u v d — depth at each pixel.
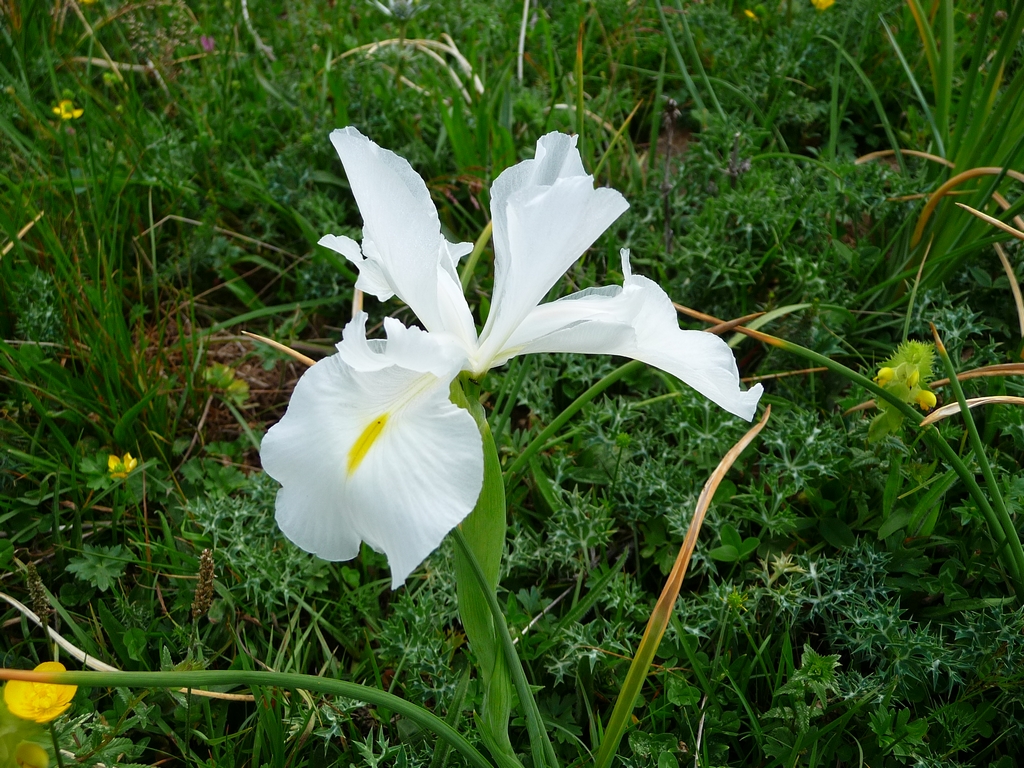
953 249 0.45
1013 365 0.35
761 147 0.62
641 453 0.41
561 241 0.27
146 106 0.68
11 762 0.24
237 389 0.47
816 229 0.49
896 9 0.68
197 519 0.39
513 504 0.40
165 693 0.34
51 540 0.39
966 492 0.38
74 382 0.43
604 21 0.72
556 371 0.45
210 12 0.73
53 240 0.45
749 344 0.47
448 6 0.76
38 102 0.60
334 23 0.73
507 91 0.57
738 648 0.36
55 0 0.68
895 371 0.33
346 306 0.52
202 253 0.53
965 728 0.32
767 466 0.41
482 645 0.27
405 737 0.33
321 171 0.57
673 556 0.38
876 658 0.34
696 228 0.48
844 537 0.37
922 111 0.64
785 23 0.69
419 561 0.22
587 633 0.35
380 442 0.24
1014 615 0.33
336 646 0.37
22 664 0.35
